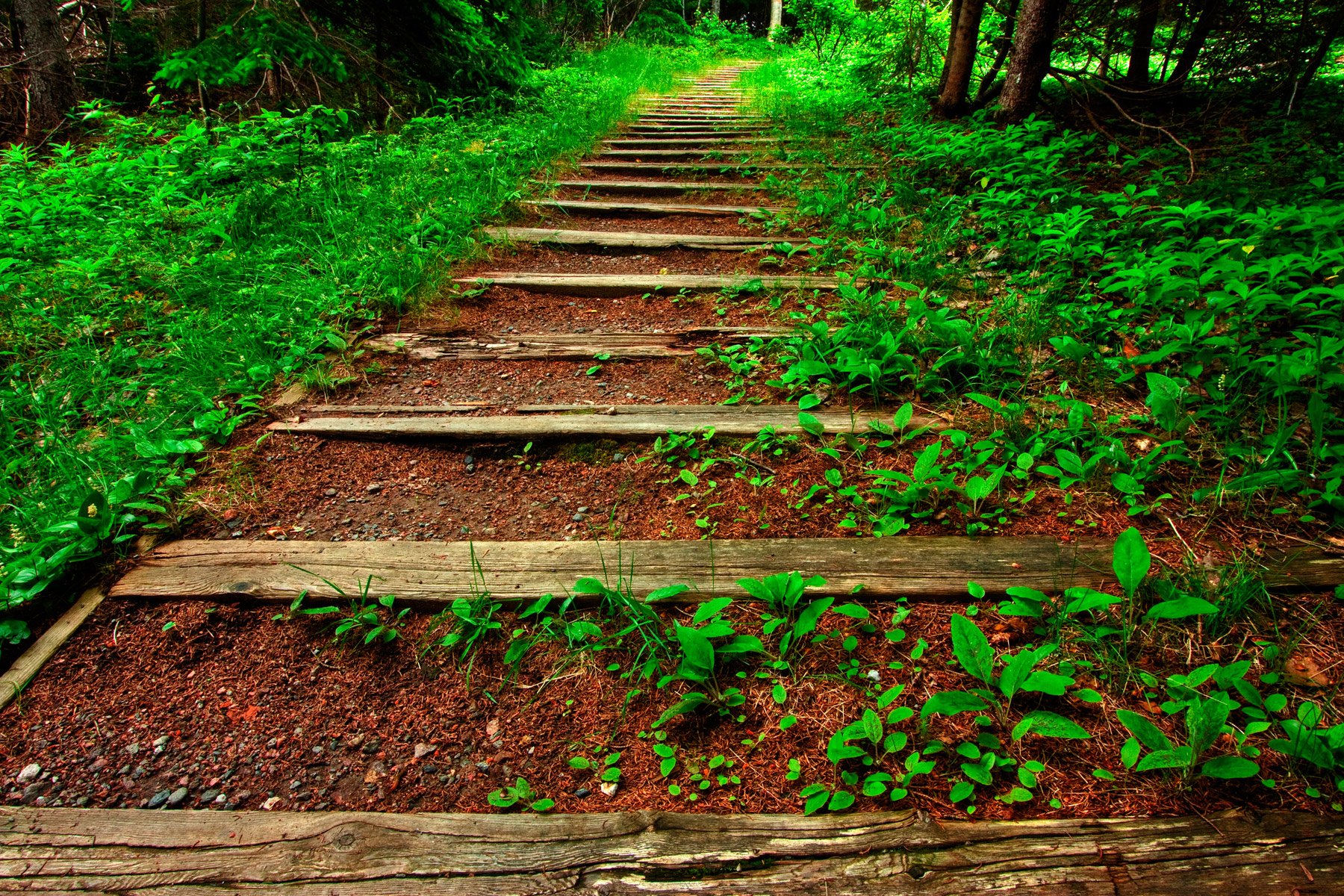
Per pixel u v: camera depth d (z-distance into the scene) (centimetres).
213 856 135
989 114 680
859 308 339
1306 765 138
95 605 196
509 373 326
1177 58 761
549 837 136
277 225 445
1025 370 285
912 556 203
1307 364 228
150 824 142
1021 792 137
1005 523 214
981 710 144
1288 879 121
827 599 176
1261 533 200
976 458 239
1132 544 170
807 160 658
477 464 266
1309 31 616
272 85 616
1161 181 464
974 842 130
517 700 173
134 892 129
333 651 187
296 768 158
